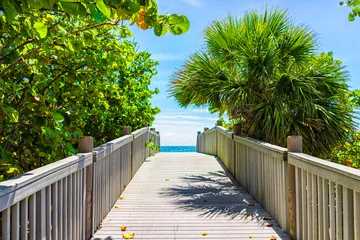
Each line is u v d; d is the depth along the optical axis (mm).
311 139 4199
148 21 1736
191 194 4395
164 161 7707
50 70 2975
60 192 2141
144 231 2975
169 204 3898
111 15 1746
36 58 2430
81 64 3037
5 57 2355
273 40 4430
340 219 1963
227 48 4609
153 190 4648
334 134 4262
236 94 4289
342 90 4289
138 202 3996
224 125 8219
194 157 8523
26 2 1563
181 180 5367
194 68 4797
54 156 2656
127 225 3143
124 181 4754
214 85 4551
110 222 3232
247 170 4508
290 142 2822
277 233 2914
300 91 4035
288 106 4246
